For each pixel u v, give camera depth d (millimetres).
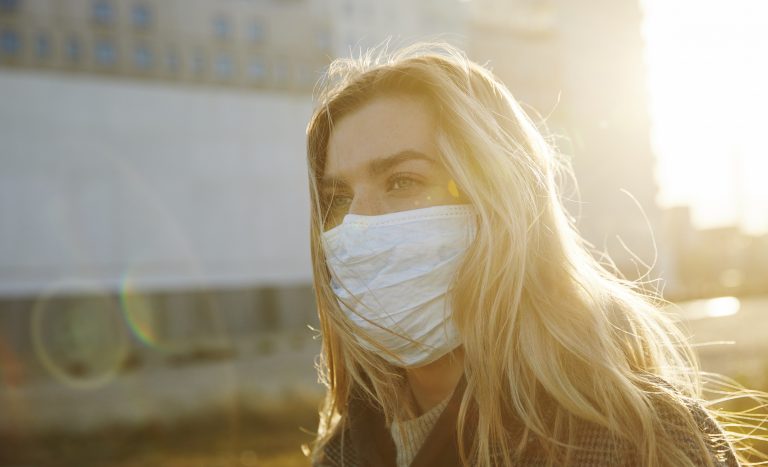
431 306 1446
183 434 13711
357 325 1505
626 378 1284
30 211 45438
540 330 1328
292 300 51031
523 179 1421
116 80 48188
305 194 52469
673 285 66062
